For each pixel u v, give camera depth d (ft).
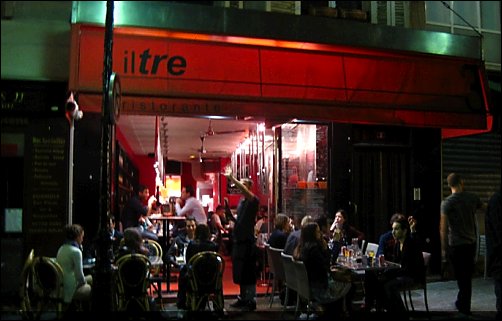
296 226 30.55
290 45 28.50
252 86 27.37
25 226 24.79
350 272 23.56
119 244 27.61
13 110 25.14
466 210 23.89
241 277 25.54
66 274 20.90
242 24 27.37
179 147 46.70
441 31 33.83
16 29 25.29
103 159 18.80
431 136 32.83
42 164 25.11
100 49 25.38
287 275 23.58
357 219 31.27
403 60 30.55
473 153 35.55
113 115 19.42
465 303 23.52
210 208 52.08
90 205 25.64
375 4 31.99
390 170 32.32
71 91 24.72
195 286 22.34
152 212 40.98
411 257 23.25
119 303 20.94
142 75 25.86
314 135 31.83
